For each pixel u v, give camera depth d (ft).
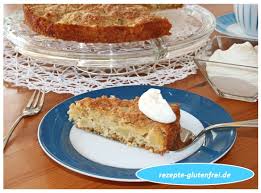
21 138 1.74
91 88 2.16
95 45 2.30
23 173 1.55
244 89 1.97
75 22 2.34
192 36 2.30
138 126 1.66
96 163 1.54
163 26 2.36
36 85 2.17
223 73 1.97
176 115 1.71
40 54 2.19
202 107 1.86
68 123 1.77
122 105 1.78
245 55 2.04
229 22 2.82
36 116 1.89
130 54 2.12
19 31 2.46
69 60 2.14
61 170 1.56
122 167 1.53
